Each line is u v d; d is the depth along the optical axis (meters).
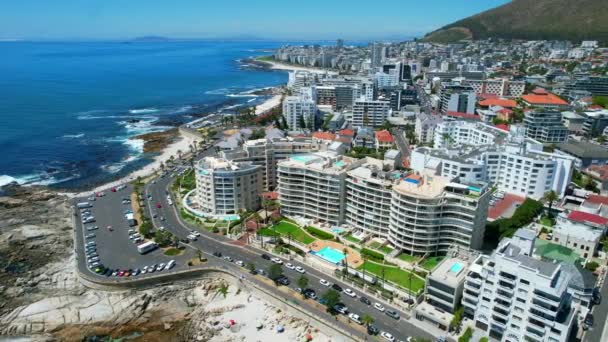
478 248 191.88
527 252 144.00
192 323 166.25
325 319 154.12
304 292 170.62
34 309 170.38
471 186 186.75
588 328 142.75
